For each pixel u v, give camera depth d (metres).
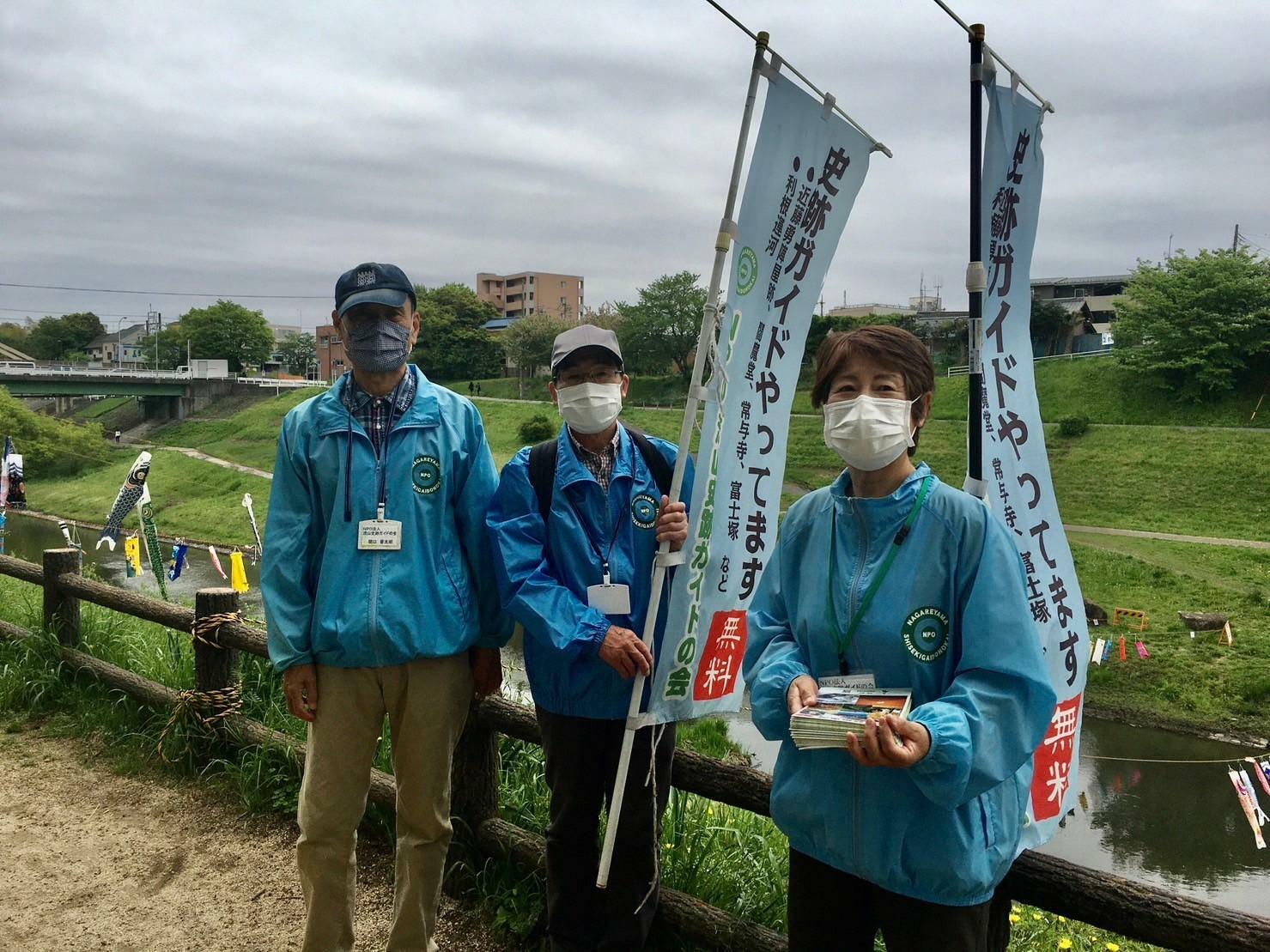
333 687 2.53
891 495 1.79
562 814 2.51
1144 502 32.38
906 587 1.74
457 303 70.56
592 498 2.46
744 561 2.33
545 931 2.82
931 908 1.69
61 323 116.50
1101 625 20.50
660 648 2.25
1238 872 9.90
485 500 2.62
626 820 2.45
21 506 9.57
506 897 2.96
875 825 1.70
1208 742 14.68
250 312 90.88
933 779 1.57
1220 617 19.78
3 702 4.90
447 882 3.13
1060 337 53.78
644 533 2.47
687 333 53.38
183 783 4.06
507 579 2.39
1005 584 1.68
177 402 60.28
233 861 3.42
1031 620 1.69
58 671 5.01
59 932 2.99
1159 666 17.81
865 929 1.89
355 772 2.57
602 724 2.47
